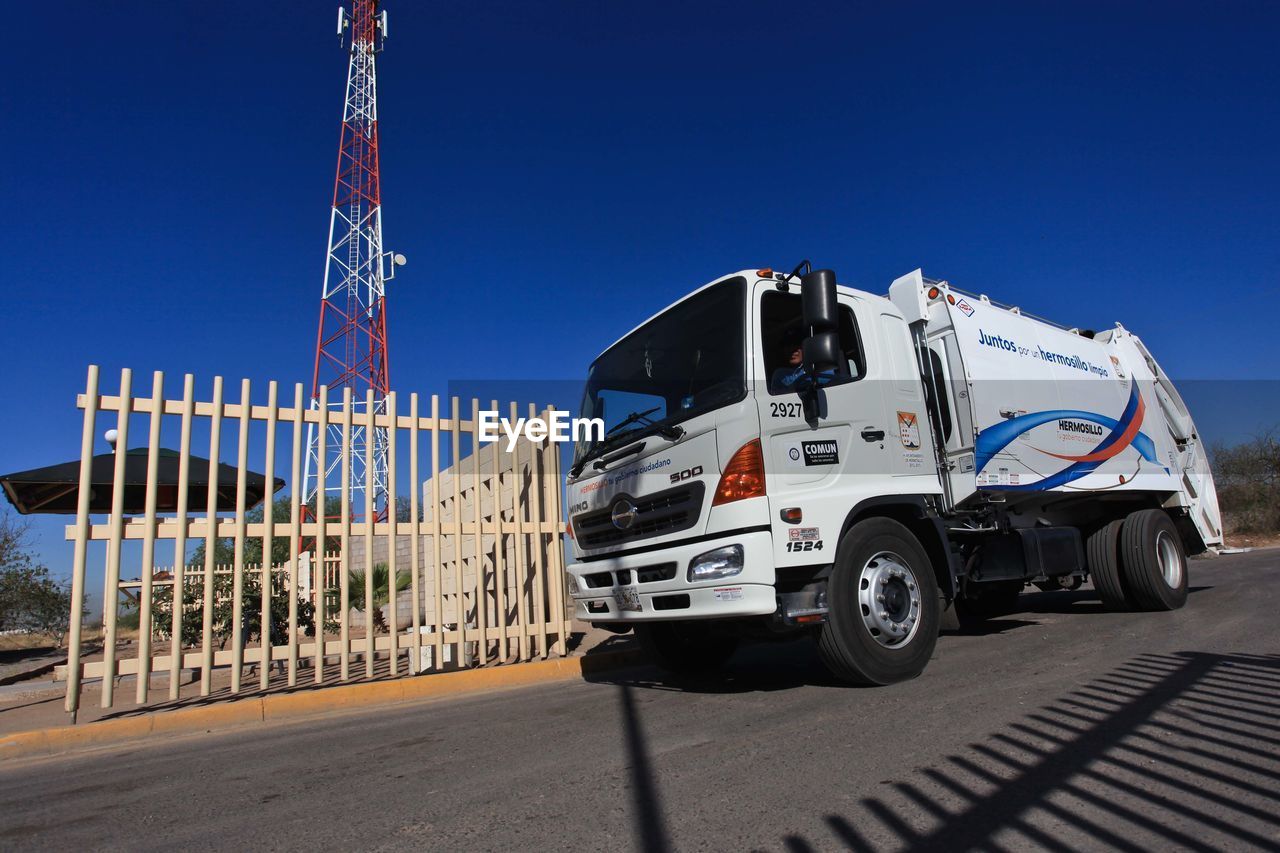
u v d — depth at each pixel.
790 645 8.00
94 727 5.44
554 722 4.96
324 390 6.80
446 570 9.71
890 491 5.52
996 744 3.66
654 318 6.12
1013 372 7.25
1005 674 5.36
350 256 22.56
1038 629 7.71
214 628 8.24
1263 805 2.78
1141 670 5.18
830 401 5.38
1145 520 8.48
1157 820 2.70
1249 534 30.52
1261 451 32.22
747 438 4.82
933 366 6.78
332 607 12.12
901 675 5.23
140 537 5.99
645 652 6.58
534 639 7.88
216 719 5.80
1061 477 7.54
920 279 6.90
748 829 2.82
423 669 7.94
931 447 6.13
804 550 4.87
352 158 23.20
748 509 4.71
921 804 2.96
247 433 6.39
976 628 8.20
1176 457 9.85
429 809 3.33
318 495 6.68
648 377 5.85
